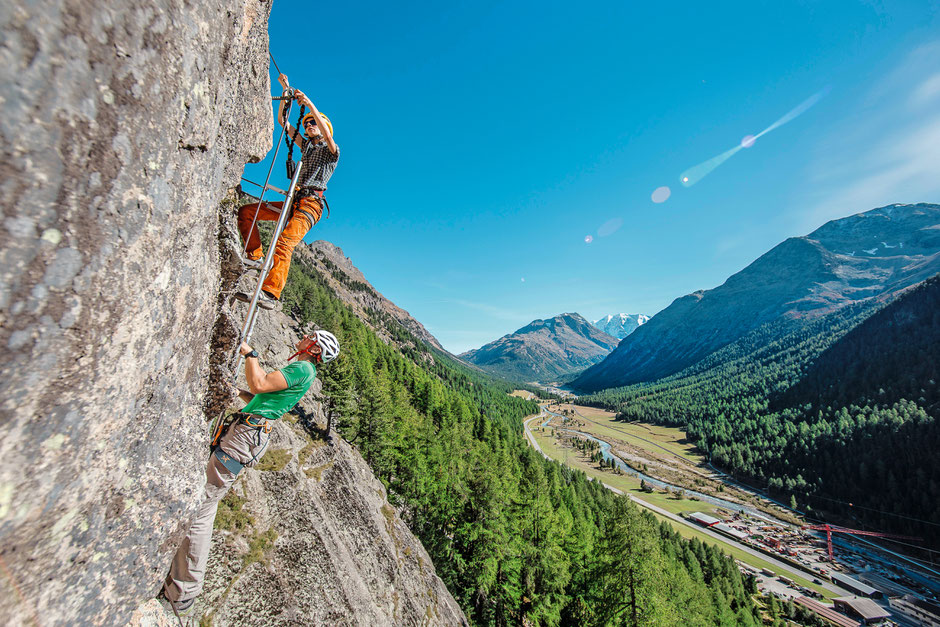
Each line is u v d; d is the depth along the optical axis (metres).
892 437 130.88
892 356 180.38
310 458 19.03
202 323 3.18
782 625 59.94
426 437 44.19
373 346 96.56
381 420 40.06
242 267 4.03
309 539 12.77
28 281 1.41
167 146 2.15
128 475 2.38
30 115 1.29
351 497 19.33
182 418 3.05
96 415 1.96
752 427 185.38
